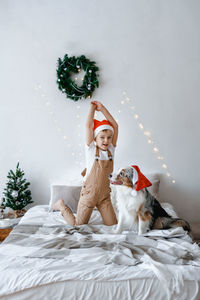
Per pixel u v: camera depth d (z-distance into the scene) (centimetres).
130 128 328
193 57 324
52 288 142
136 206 213
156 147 329
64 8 320
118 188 220
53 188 287
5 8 321
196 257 166
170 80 325
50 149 329
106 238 195
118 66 324
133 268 153
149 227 217
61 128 327
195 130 328
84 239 188
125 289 143
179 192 332
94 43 322
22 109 327
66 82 317
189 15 321
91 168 237
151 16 321
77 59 315
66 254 167
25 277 144
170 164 330
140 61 324
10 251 173
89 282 143
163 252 167
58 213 264
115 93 325
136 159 330
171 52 323
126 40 322
